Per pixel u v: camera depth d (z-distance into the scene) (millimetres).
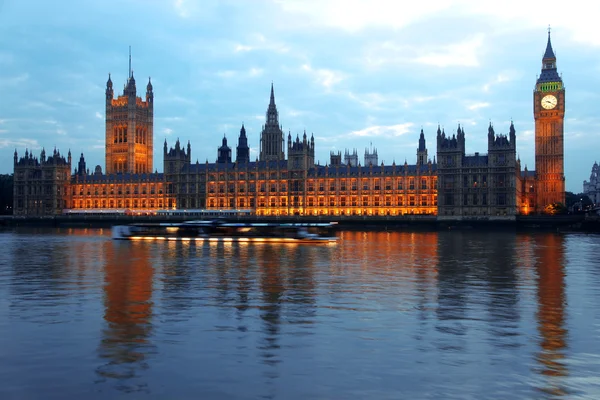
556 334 37000
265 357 31750
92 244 125188
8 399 25672
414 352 32812
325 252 100562
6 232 198250
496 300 49094
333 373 29062
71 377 28453
